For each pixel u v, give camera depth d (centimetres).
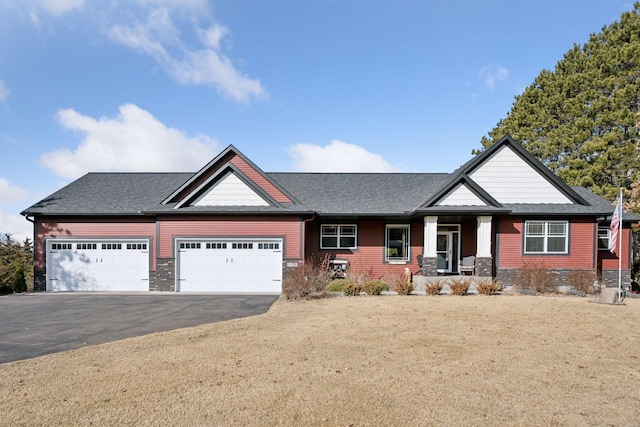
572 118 3109
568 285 1653
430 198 1759
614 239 1522
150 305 1364
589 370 670
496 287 1508
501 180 1875
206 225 1783
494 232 1814
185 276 1775
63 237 1842
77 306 1348
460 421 484
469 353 756
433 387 588
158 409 509
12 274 1855
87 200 1941
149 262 1850
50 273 1830
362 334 891
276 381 605
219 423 474
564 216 1806
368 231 1992
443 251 2011
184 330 940
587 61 3172
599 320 1048
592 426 476
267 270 1783
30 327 1004
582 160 2845
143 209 1805
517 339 856
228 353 747
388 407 520
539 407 525
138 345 805
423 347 792
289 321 1033
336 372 647
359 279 1675
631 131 2795
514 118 3569
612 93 2925
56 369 658
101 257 1845
